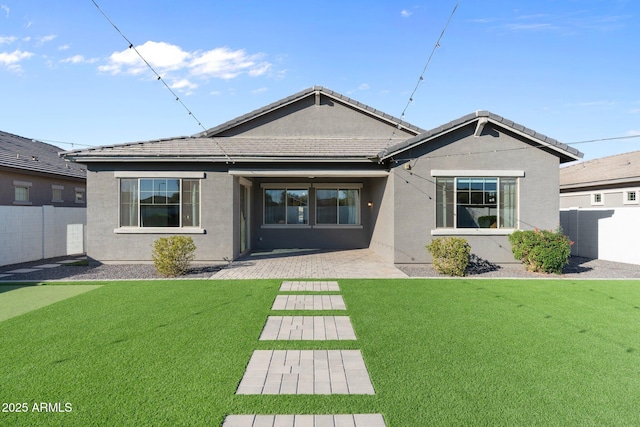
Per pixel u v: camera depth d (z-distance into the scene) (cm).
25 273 998
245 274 969
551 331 529
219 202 1155
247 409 325
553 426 302
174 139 1355
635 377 388
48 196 1734
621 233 1213
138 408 325
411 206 1093
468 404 334
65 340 487
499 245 1093
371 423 306
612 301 698
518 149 1100
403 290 789
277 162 1139
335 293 761
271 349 462
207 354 444
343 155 1107
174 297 721
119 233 1140
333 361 428
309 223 1555
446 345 475
